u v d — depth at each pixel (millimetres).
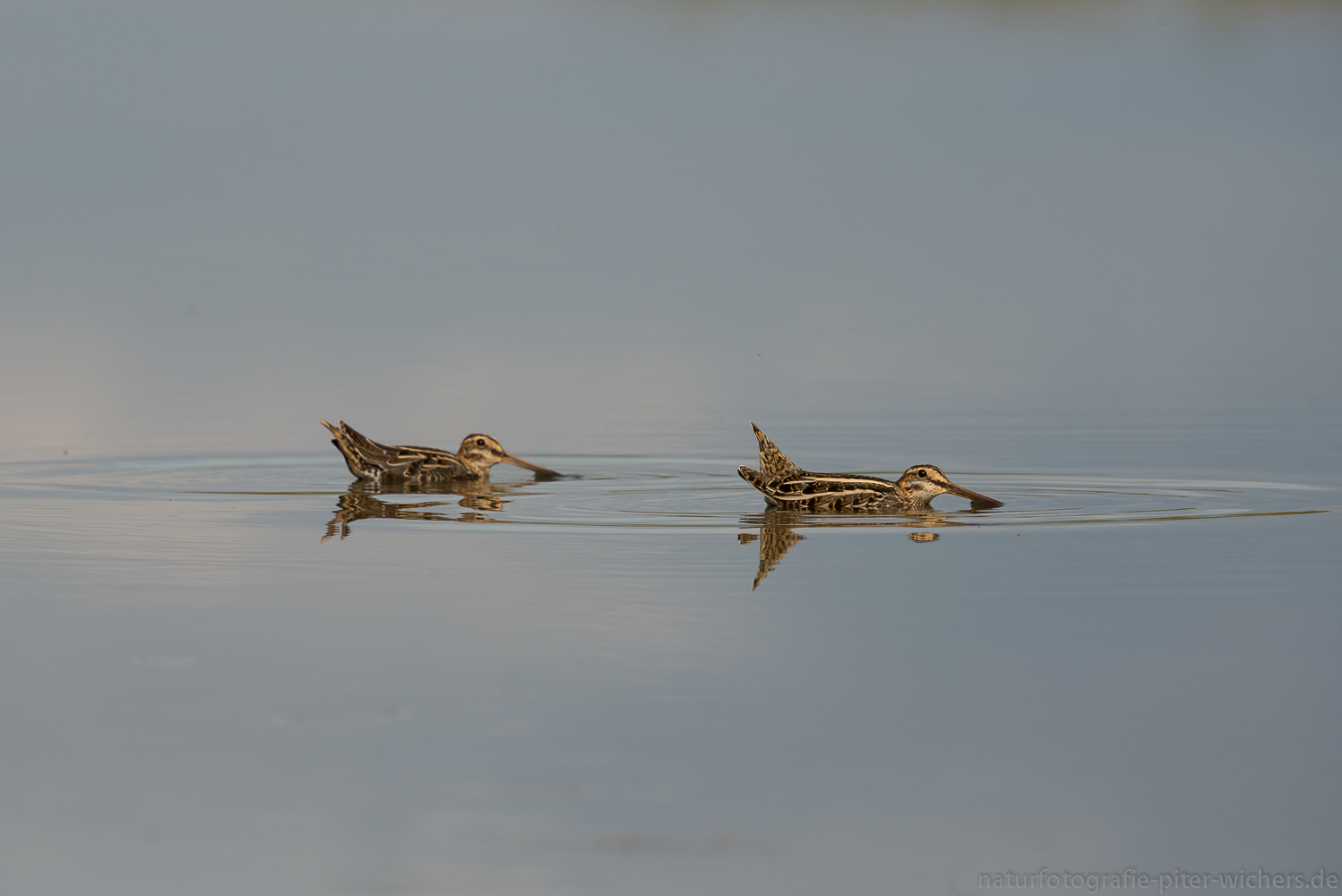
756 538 18828
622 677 13602
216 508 20859
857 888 10195
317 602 15883
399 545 18516
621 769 11773
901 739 12312
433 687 13375
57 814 11109
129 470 23516
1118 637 14602
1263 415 26797
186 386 30109
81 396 29016
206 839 10766
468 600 15938
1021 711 12844
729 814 11102
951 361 32500
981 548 18047
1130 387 29484
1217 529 18953
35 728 12531
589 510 20875
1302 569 16875
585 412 28109
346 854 10508
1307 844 10758
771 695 13180
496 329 36344
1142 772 11758
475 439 23547
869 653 14203
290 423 27156
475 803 11266
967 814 11133
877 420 27078
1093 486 21984
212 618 15320
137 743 12250
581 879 10258
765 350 33938
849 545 18344
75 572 17109
